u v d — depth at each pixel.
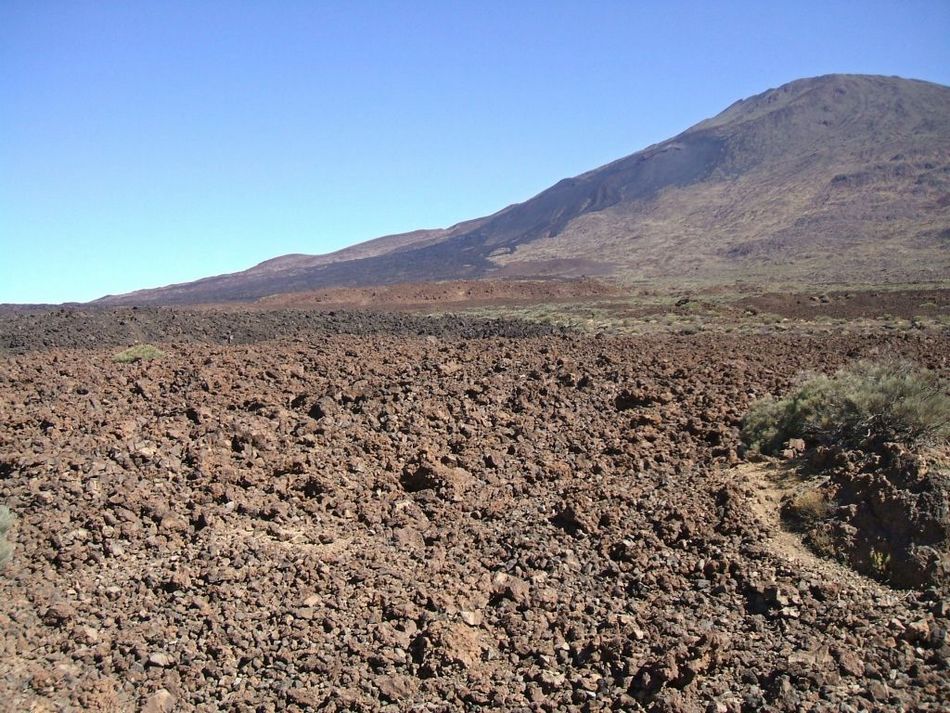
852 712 4.81
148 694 5.51
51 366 16.28
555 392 13.73
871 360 14.22
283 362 17.09
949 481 7.12
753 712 4.97
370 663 5.91
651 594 6.72
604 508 8.48
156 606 6.62
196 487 9.01
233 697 5.51
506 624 6.38
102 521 7.95
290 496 8.97
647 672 5.45
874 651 5.47
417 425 11.80
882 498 7.13
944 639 5.46
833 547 7.01
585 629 6.24
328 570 7.24
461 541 8.01
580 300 54.31
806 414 9.78
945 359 15.05
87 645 6.04
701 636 5.77
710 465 9.60
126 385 14.31
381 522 8.55
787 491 8.27
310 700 5.45
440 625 6.20
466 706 5.42
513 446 10.84
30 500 8.35
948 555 6.49
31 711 5.25
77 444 10.07
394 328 30.08
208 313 32.38
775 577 6.68
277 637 6.19
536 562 7.41
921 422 8.52
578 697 5.41
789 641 5.75
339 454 10.43
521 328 30.02
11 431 10.80
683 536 7.69
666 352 18.45
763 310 37.09
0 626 6.14
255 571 7.19
